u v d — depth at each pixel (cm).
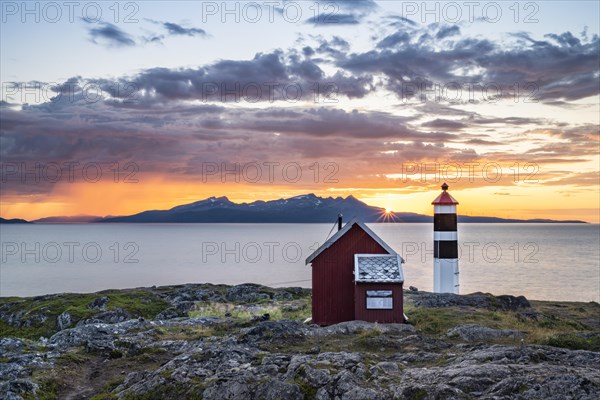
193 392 2011
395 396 1839
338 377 1980
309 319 3931
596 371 1911
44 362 2531
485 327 2992
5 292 14050
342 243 3778
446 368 2062
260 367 2175
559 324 3956
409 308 4047
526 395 1719
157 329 3312
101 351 2778
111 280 16688
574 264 19038
